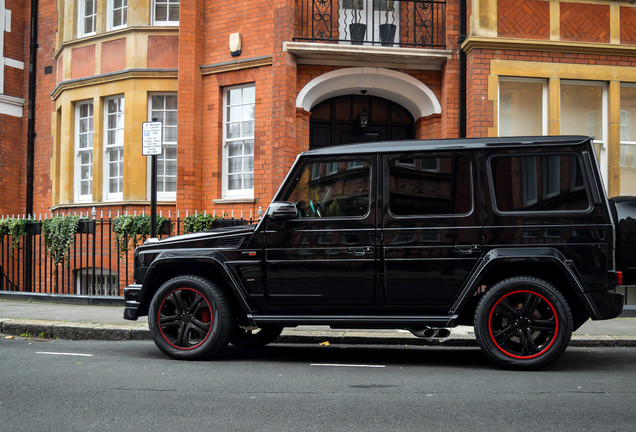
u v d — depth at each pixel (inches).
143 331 311.7
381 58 477.1
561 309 227.3
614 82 462.0
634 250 235.9
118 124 566.3
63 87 589.9
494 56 451.8
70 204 574.6
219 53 517.0
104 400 181.2
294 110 477.7
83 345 292.8
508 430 152.4
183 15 516.4
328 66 485.1
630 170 467.5
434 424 157.6
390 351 283.3
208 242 253.6
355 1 503.5
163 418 162.6
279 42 475.8
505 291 231.0
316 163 250.7
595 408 173.5
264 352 278.5
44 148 649.6
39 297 445.1
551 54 456.4
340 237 243.6
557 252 230.2
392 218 241.3
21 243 585.0
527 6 455.8
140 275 263.3
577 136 238.8
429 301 238.5
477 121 449.4
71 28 590.9
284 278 246.5
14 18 662.5
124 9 568.1
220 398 184.5
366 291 241.6
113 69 558.3
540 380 212.1
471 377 217.6
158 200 540.1
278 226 247.6
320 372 226.4
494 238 234.8
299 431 151.7
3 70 653.3
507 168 238.1
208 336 248.1
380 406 175.5
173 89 540.7
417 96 497.0
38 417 163.3
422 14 495.2
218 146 513.7
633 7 465.7
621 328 326.0
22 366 233.1
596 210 232.1
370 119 524.4
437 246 237.3
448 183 240.4
